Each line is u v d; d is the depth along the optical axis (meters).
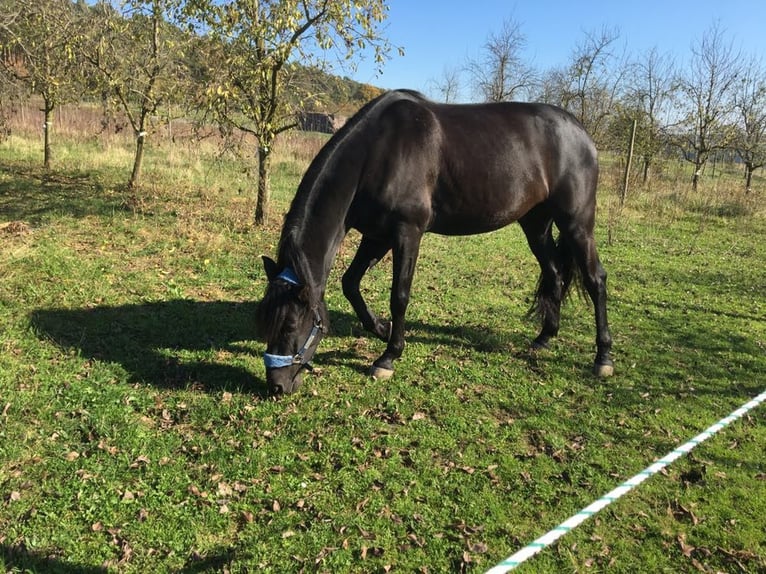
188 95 8.82
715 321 5.71
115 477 2.77
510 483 2.95
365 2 7.34
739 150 16.27
